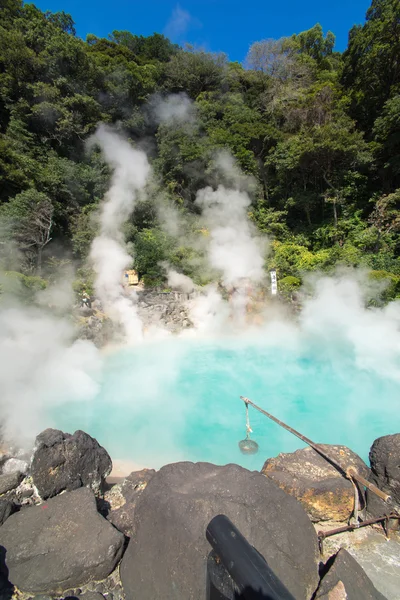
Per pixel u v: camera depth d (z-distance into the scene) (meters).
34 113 16.30
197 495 2.32
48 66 17.03
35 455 3.18
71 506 2.66
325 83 19.05
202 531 2.05
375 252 13.77
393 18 14.80
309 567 2.12
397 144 14.97
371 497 2.84
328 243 15.84
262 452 4.91
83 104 17.67
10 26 17.39
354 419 5.70
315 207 17.81
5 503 2.76
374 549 2.51
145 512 2.36
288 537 2.17
